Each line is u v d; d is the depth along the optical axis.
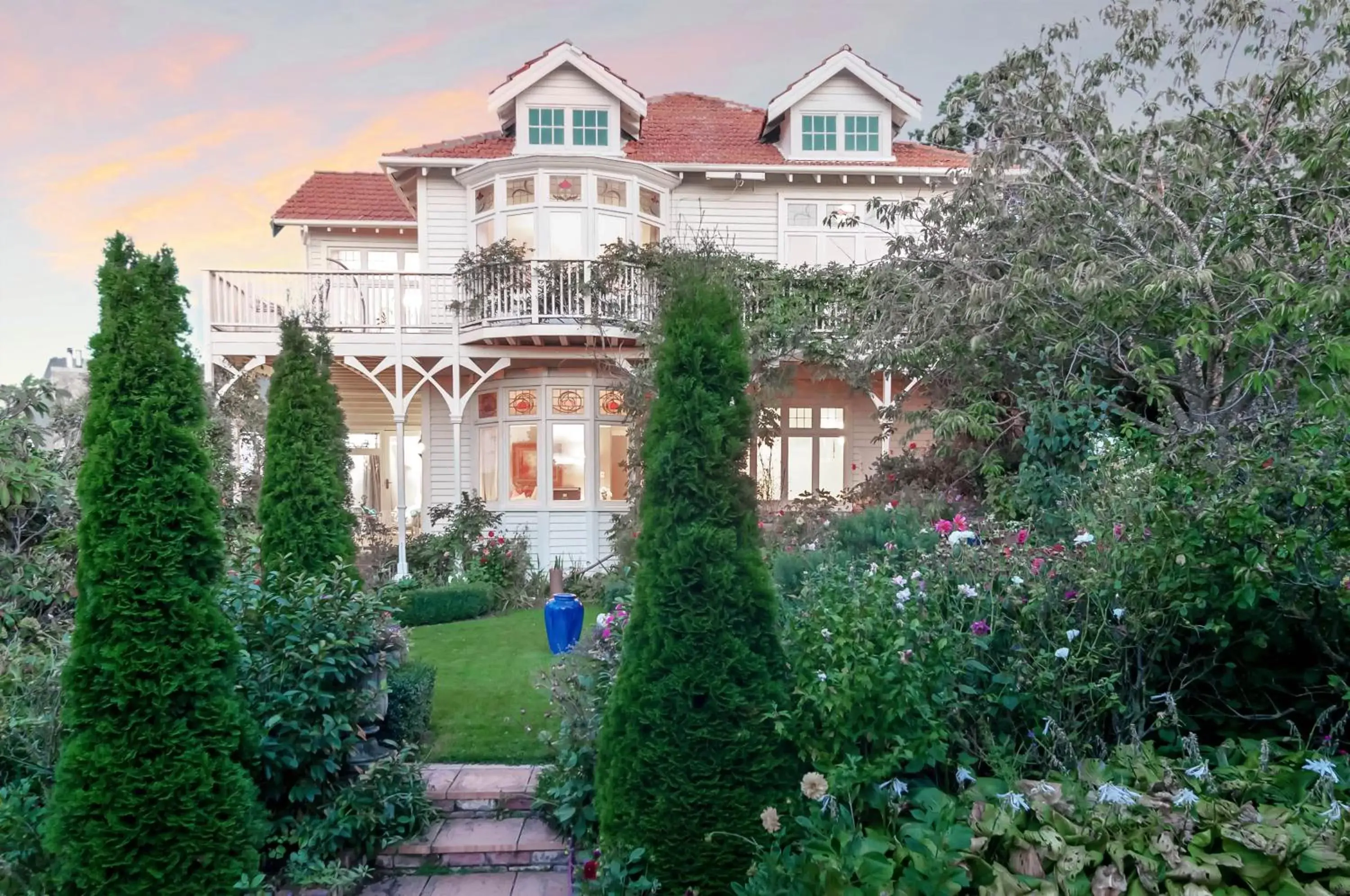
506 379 12.30
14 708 3.64
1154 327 6.23
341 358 11.17
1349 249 4.67
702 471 3.13
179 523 3.16
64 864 2.95
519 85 12.09
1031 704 3.06
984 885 2.18
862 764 2.75
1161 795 2.37
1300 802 2.36
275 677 3.97
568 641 7.01
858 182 12.65
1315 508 2.99
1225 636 3.24
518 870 3.91
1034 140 6.95
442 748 4.98
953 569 3.77
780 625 3.44
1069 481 5.86
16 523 4.84
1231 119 6.30
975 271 7.17
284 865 3.78
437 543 11.00
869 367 8.32
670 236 12.17
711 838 2.88
